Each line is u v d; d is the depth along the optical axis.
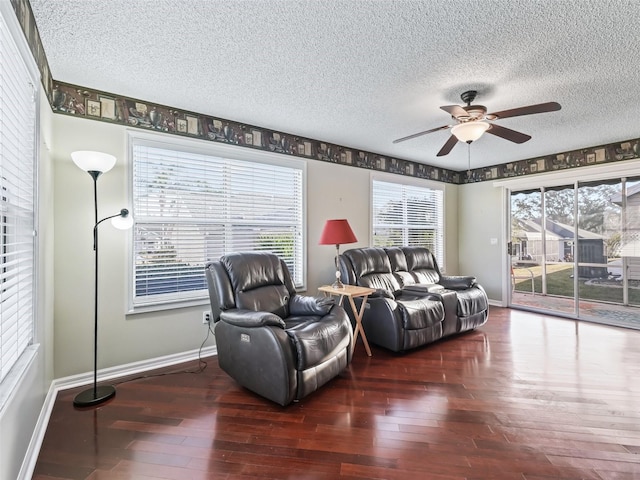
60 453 1.66
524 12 1.67
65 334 2.41
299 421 1.95
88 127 2.53
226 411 2.08
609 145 4.04
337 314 2.66
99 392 2.28
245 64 2.20
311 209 3.92
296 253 3.83
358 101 2.80
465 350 3.22
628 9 1.64
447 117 3.18
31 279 1.75
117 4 1.61
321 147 4.01
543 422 1.93
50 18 1.71
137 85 2.50
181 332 2.95
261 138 3.49
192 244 3.07
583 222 4.35
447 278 4.30
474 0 1.59
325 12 1.67
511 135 2.62
